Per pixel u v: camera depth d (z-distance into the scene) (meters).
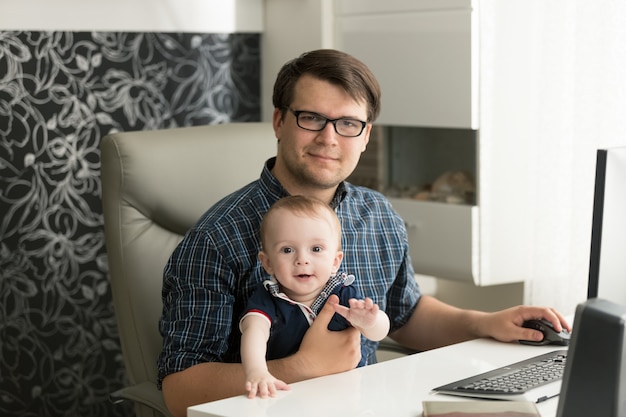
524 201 2.98
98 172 3.11
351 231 2.01
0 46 2.85
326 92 1.83
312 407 1.50
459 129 3.09
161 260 2.16
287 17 3.39
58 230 3.03
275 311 1.75
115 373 3.21
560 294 2.77
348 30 3.24
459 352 1.85
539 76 2.75
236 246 1.84
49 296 3.03
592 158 2.64
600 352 1.19
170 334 1.82
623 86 2.57
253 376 1.59
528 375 1.64
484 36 2.86
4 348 2.95
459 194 3.04
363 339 2.00
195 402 1.74
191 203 2.21
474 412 1.38
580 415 1.21
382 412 1.47
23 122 2.92
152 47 3.21
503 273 2.98
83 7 3.02
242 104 3.48
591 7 2.60
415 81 3.04
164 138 2.22
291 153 1.86
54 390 3.07
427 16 2.98
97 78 3.08
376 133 3.30
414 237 3.13
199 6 3.31
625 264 1.55
